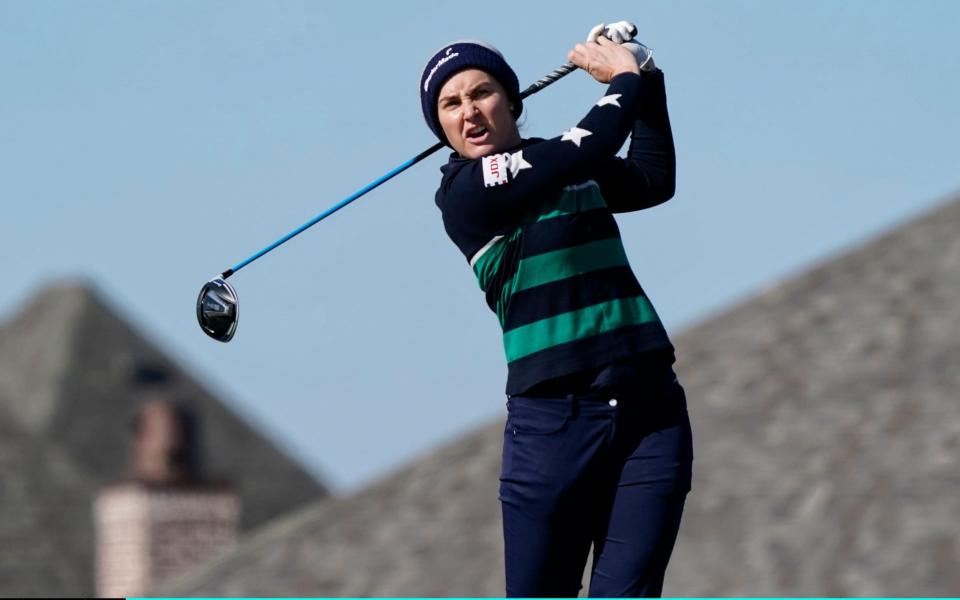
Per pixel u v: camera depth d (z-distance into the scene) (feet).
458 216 49.55
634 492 48.83
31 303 380.37
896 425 142.00
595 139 48.62
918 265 166.71
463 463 162.71
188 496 200.13
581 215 49.01
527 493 49.29
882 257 170.19
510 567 50.24
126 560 197.06
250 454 344.28
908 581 122.52
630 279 49.42
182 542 198.90
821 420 145.69
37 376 348.38
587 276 48.70
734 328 166.30
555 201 49.01
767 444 144.25
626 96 49.60
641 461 48.88
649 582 48.62
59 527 243.19
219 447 342.03
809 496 135.44
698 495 139.44
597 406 48.57
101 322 364.58
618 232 49.90
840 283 167.94
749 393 153.28
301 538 156.46
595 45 51.49
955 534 126.82
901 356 152.46
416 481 161.38
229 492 201.26
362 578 146.10
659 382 49.01
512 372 49.29
